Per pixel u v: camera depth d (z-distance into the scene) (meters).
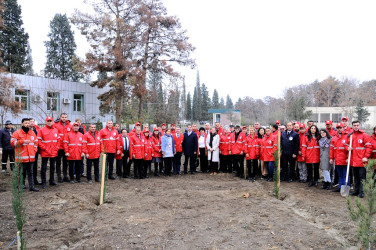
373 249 4.84
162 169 12.80
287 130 10.37
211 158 12.32
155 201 7.60
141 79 23.52
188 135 12.21
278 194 8.11
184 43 25.58
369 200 4.54
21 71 37.78
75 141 9.51
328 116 59.88
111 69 23.81
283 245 4.93
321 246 4.93
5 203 7.32
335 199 7.81
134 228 5.71
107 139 10.39
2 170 11.56
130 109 30.20
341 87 64.25
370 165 4.71
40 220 6.20
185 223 5.95
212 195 8.23
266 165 11.16
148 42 25.47
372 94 66.00
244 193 8.36
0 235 5.42
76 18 22.84
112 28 22.94
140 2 24.59
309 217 6.59
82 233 5.64
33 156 8.40
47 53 45.69
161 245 4.96
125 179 10.73
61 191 8.40
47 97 25.48
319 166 9.57
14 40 37.97
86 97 30.84
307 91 75.81
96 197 8.07
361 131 7.96
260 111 68.06
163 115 31.78
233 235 5.33
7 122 11.73
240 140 11.16
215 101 107.00
